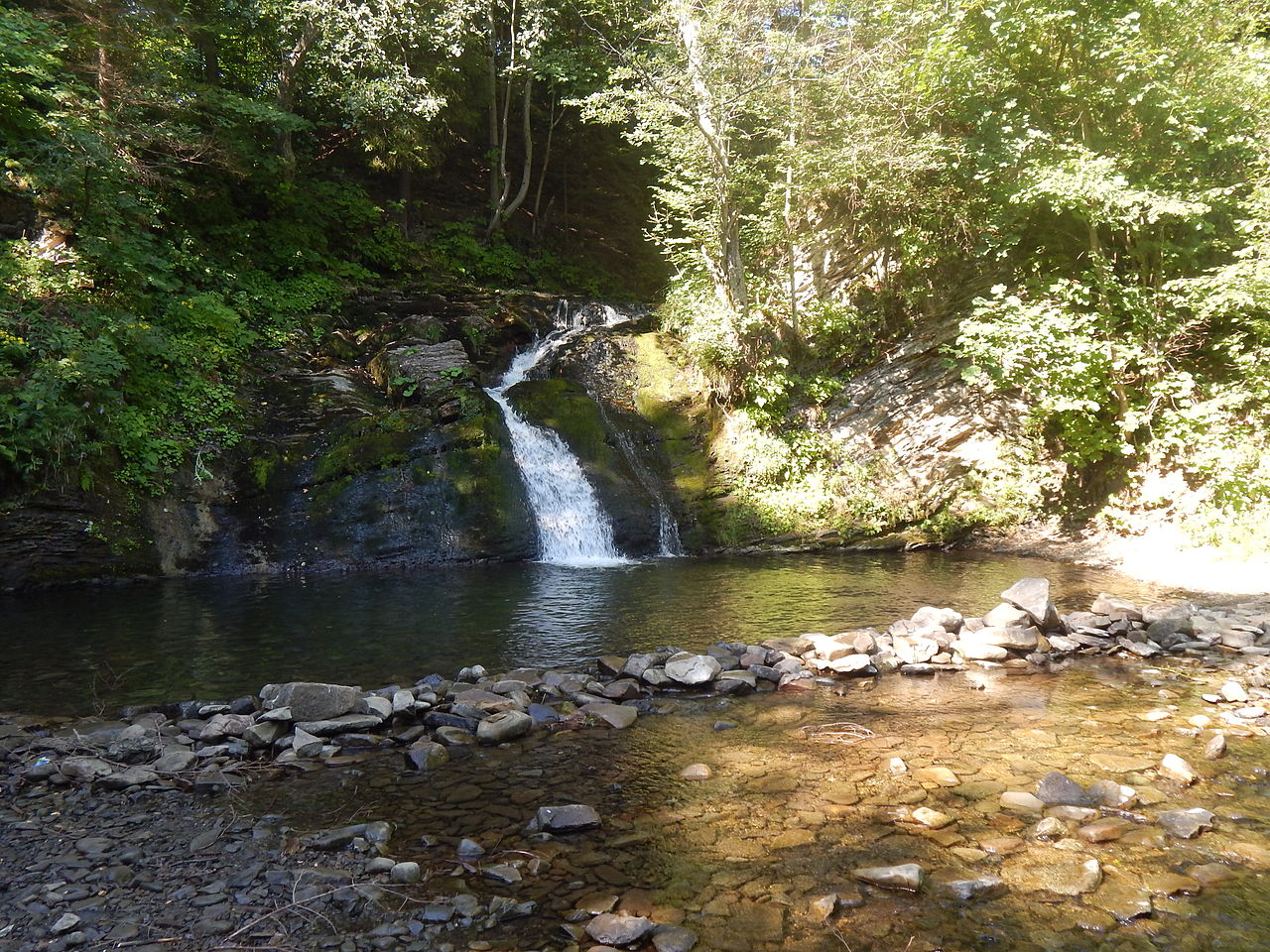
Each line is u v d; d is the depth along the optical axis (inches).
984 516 519.5
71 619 314.8
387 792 158.6
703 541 509.7
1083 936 106.7
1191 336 471.5
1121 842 132.4
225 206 610.5
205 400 480.4
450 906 115.3
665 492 533.3
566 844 135.6
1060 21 433.7
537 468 509.4
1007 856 128.7
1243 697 211.3
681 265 694.5
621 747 182.7
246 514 448.1
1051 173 430.0
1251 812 143.2
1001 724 194.9
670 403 590.9
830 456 544.4
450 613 323.6
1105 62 442.6
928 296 555.8
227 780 162.9
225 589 378.9
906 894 117.4
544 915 114.0
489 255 836.6
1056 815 142.9
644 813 147.6
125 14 490.0
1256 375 431.2
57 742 180.2
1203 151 457.1
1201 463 434.6
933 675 239.5
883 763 170.6
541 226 978.1
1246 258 428.8
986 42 468.4
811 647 259.9
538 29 772.0
